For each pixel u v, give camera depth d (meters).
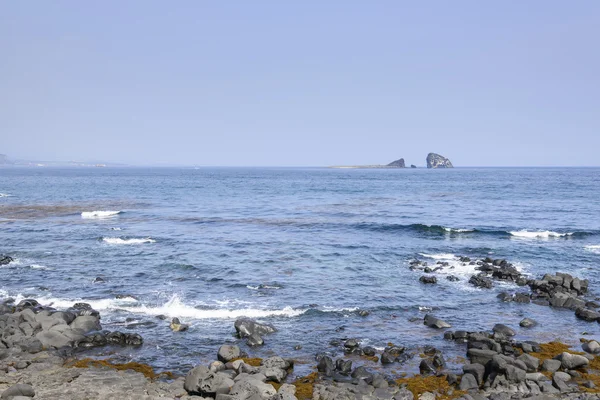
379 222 50.22
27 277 28.33
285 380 15.48
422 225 46.03
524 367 15.62
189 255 34.25
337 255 34.78
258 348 18.38
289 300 24.50
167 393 14.08
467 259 33.38
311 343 18.89
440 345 18.69
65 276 28.56
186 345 18.58
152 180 155.62
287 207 67.38
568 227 47.88
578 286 26.45
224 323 21.05
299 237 41.88
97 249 36.09
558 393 14.26
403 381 15.44
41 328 19.23
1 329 18.75
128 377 15.24
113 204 70.44
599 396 13.84
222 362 16.78
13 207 63.66
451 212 60.69
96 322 20.33
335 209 64.56
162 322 21.06
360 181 152.62
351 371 16.27
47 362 16.27
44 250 35.59
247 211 62.06
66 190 99.50
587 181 145.38
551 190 102.38
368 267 31.39
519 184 129.00
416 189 109.25
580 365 16.19
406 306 23.75
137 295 25.00
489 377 15.16
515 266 32.22
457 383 15.22
